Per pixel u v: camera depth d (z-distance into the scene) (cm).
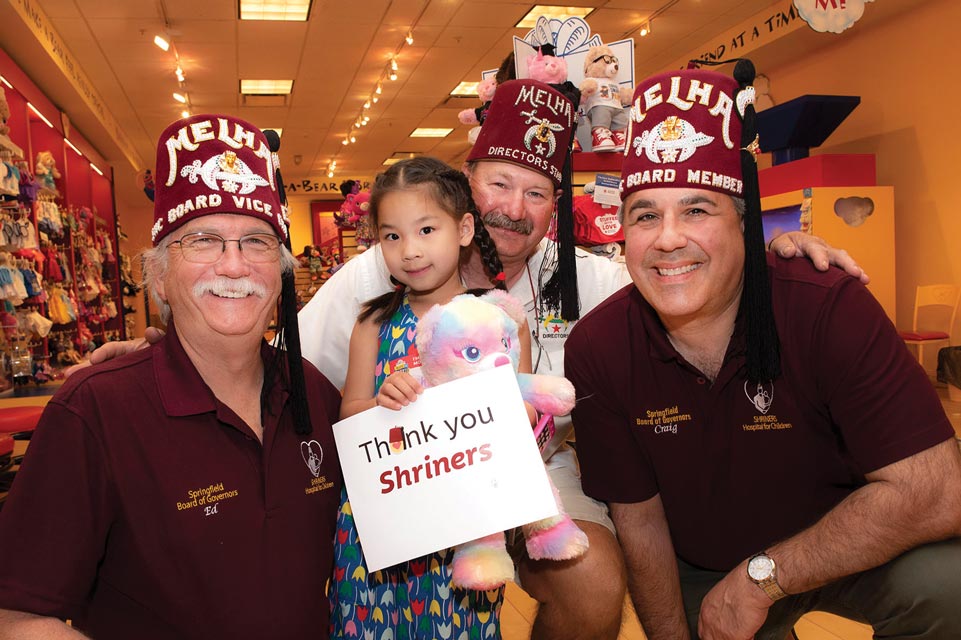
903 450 154
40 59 766
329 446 158
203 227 137
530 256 238
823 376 167
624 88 421
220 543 132
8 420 375
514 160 215
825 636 249
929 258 780
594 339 191
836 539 157
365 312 190
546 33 408
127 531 128
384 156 1664
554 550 158
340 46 922
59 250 866
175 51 891
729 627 167
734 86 171
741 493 181
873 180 671
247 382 148
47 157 758
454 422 152
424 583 175
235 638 132
